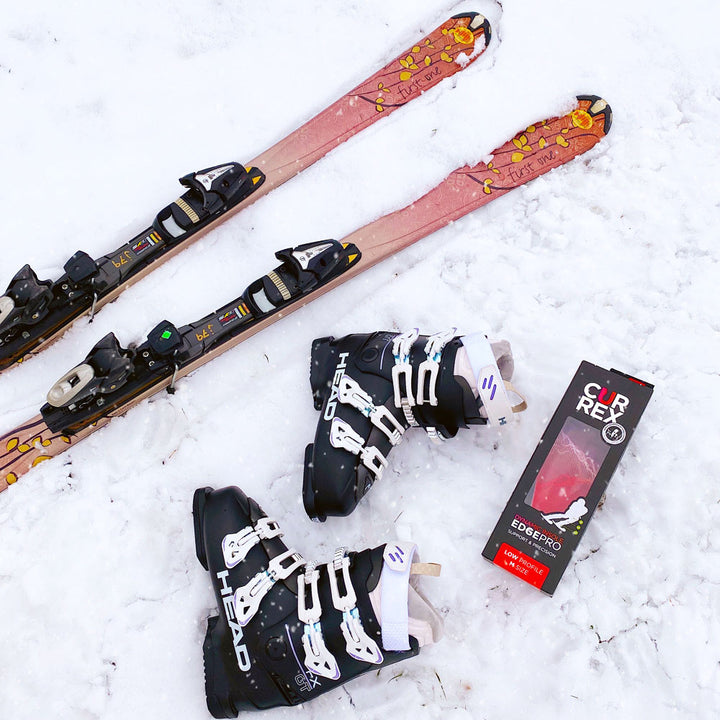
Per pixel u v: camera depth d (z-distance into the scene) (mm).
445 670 1189
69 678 1197
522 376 1304
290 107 1442
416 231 1354
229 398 1316
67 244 1378
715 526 1219
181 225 1307
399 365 1212
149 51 1463
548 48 1440
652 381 1285
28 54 1457
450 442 1289
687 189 1373
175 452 1289
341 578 1135
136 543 1245
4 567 1234
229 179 1316
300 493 1276
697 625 1183
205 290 1356
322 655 1116
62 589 1226
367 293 1360
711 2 1454
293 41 1468
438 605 1217
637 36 1445
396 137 1412
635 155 1390
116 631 1216
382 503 1267
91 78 1453
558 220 1370
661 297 1326
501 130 1396
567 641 1190
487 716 1174
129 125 1435
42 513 1255
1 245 1378
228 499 1199
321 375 1285
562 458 1196
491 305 1339
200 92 1450
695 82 1422
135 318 1336
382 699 1185
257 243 1379
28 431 1275
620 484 1243
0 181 1408
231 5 1475
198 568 1243
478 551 1236
